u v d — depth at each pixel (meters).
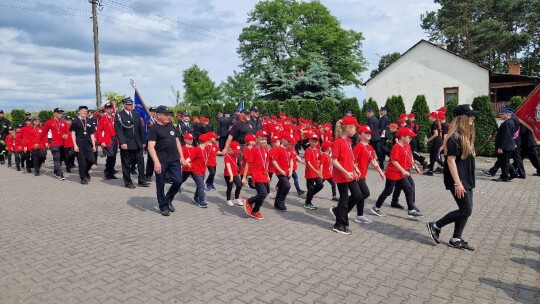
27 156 13.95
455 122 5.26
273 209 8.06
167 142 7.53
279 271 4.74
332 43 44.25
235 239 6.02
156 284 4.40
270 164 8.64
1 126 17.41
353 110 21.66
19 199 9.23
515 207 7.82
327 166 8.44
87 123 11.57
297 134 16.50
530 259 5.05
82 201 8.90
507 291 4.14
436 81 30.03
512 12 44.91
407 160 7.19
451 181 5.32
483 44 43.09
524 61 49.19
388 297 4.04
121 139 10.26
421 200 8.70
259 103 25.72
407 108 31.47
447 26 45.81
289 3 47.25
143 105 12.73
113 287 4.34
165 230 6.54
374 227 6.66
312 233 6.33
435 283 4.36
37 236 6.27
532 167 13.33
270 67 34.47
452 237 5.57
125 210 8.00
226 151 8.48
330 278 4.53
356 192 6.25
